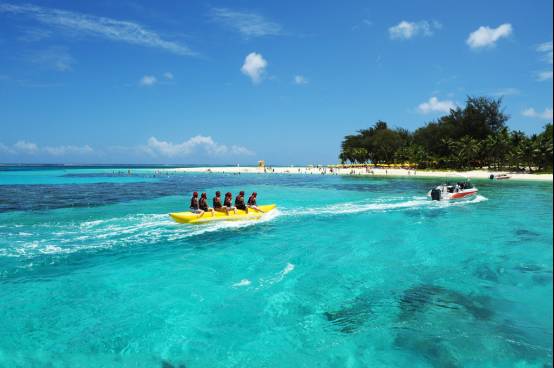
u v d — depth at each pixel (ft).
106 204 82.74
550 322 24.49
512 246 44.06
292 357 20.76
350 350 21.40
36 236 48.57
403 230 53.52
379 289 30.40
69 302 27.78
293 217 64.49
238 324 24.45
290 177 232.53
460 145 245.65
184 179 205.87
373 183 162.91
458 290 30.22
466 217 64.75
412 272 34.63
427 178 198.49
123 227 54.54
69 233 50.42
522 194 104.94
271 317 25.43
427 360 20.35
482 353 20.92
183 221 55.98
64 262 37.37
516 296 28.86
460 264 36.99
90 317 25.38
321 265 36.70
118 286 30.91
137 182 171.12
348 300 28.22
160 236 48.91
